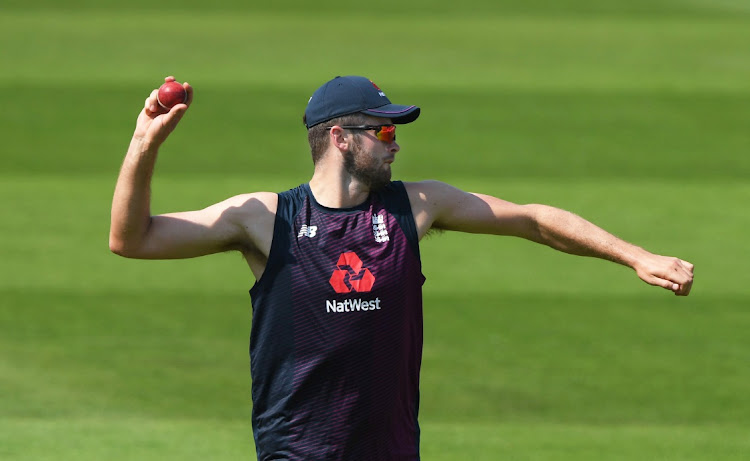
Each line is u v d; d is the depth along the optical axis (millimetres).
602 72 76750
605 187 51031
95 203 47438
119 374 28984
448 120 63156
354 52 82375
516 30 92688
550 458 23312
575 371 29922
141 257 13000
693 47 86312
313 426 13234
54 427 24859
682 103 67875
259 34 88438
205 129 60500
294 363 13141
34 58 77125
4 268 38438
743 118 64688
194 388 28156
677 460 23344
